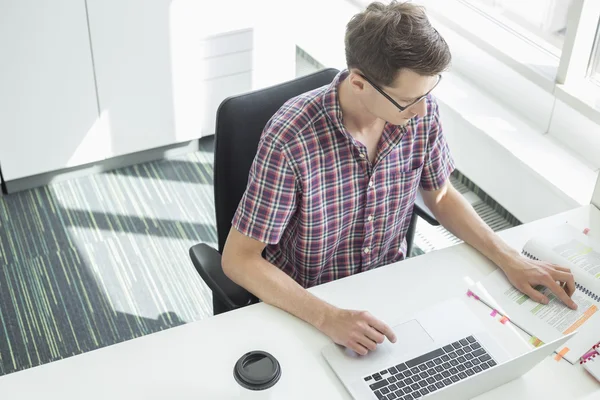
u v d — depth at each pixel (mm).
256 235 1561
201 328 1504
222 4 2980
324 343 1481
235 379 1402
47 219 2904
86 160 3070
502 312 1578
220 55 3090
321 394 1382
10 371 2307
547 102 2605
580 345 1503
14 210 2943
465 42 2881
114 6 2766
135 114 3053
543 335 1526
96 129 3010
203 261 1668
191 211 2984
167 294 2605
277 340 1483
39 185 3080
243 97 1688
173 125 3164
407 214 1831
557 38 2592
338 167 1570
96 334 2441
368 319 1462
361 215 1674
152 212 2969
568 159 2533
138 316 2514
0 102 2775
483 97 2830
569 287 1621
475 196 2969
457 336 1504
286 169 1510
